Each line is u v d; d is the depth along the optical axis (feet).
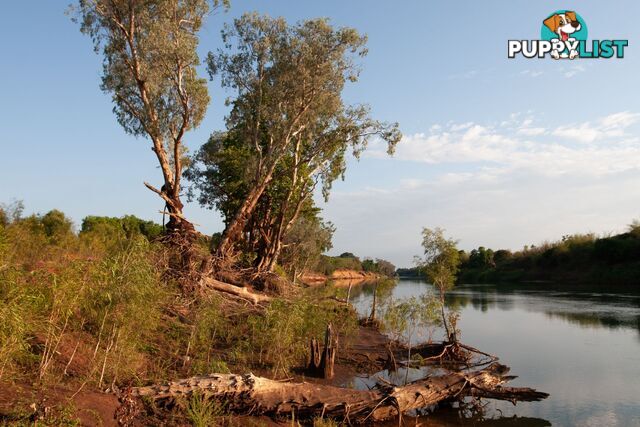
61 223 89.20
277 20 78.28
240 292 64.03
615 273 187.73
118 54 69.05
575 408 38.73
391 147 85.92
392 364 49.65
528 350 62.44
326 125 88.89
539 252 264.93
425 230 70.64
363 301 107.65
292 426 30.19
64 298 25.98
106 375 28.84
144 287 30.55
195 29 74.13
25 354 24.64
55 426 20.06
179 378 33.50
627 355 58.44
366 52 79.87
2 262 25.96
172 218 66.28
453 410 38.37
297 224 122.31
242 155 107.04
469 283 259.60
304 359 49.44
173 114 71.41
